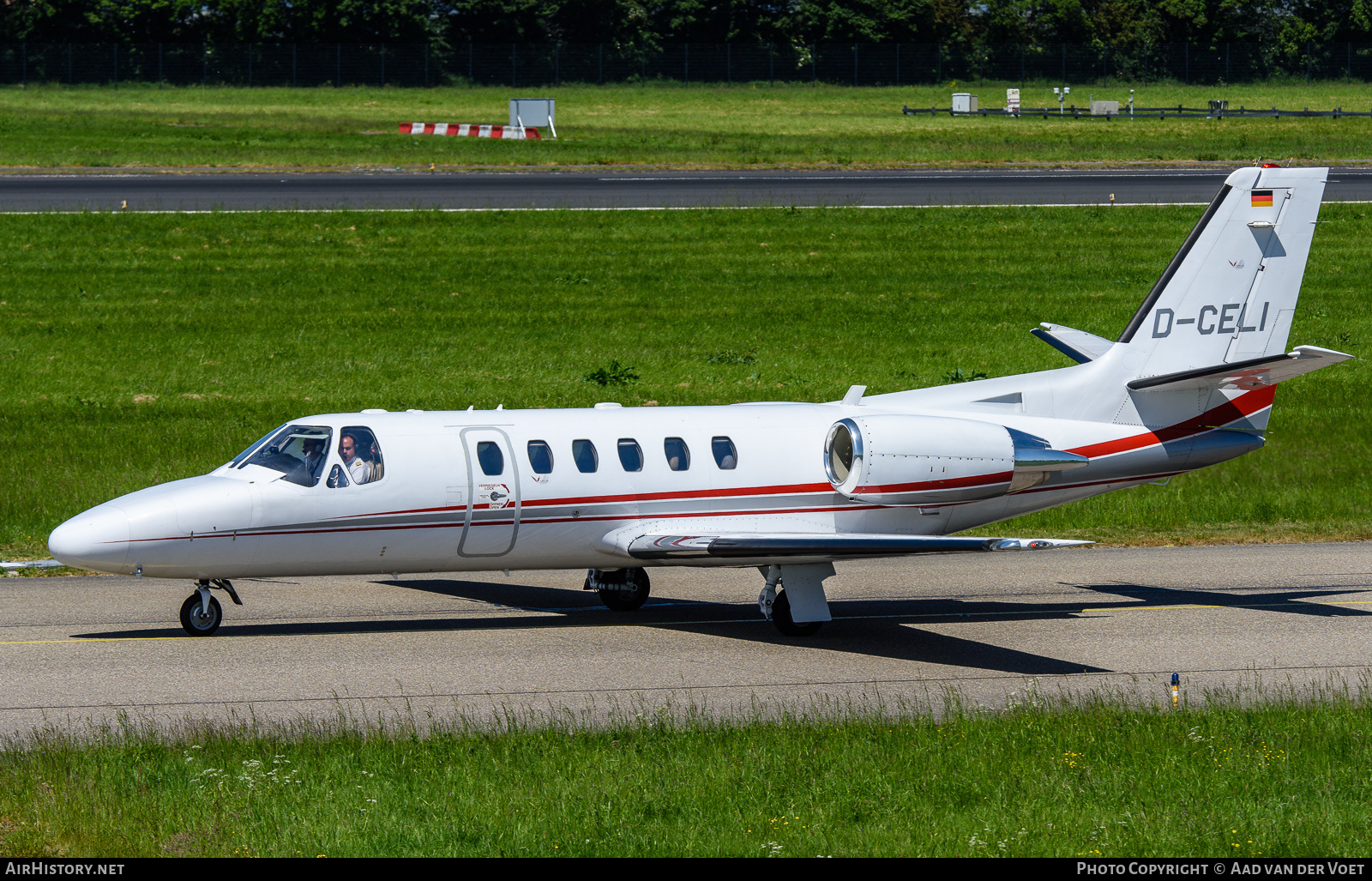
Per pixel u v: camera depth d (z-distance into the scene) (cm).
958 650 5462
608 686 4825
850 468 5956
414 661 5147
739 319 13275
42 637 5453
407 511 5475
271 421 9738
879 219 16975
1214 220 6388
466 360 11806
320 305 13375
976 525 6231
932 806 3478
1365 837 3328
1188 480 9100
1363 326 13388
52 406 10194
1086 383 6328
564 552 5741
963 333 12875
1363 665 5225
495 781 3584
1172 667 5188
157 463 8569
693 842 3209
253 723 4222
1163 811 3447
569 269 14825
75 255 14625
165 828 3278
